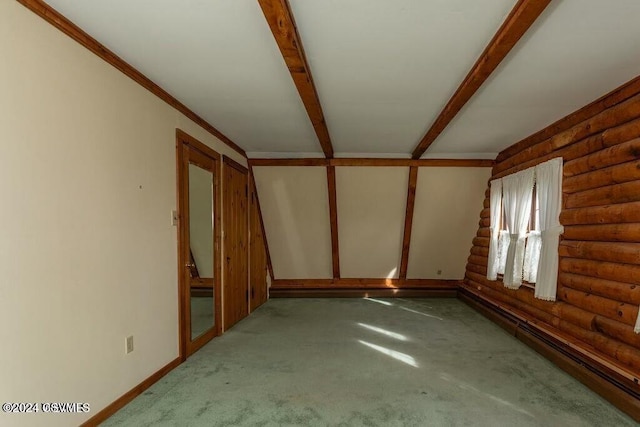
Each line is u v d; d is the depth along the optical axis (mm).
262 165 5352
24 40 1721
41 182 1804
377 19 1918
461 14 1873
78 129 2051
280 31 1875
